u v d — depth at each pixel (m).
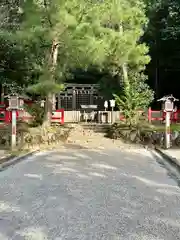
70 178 7.64
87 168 8.97
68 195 6.10
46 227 4.44
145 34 28.69
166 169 9.02
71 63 14.19
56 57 13.89
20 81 17.23
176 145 13.92
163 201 5.76
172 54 29.17
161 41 28.56
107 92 27.55
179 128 15.35
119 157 11.18
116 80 27.41
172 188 6.79
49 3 12.38
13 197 5.96
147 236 4.12
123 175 8.07
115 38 15.03
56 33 12.60
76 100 27.67
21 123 15.56
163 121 19.73
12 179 7.53
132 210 5.21
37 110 16.64
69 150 12.88
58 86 12.43
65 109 27.48
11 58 16.20
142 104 18.23
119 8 15.66
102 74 31.89
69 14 12.01
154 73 31.34
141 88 21.83
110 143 15.29
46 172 8.38
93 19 13.43
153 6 26.67
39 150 12.59
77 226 4.47
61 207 5.34
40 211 5.14
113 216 4.90
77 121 24.75
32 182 7.21
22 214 5.00
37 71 14.17
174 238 4.07
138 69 19.31
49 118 15.12
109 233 4.22
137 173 8.37
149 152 12.63
